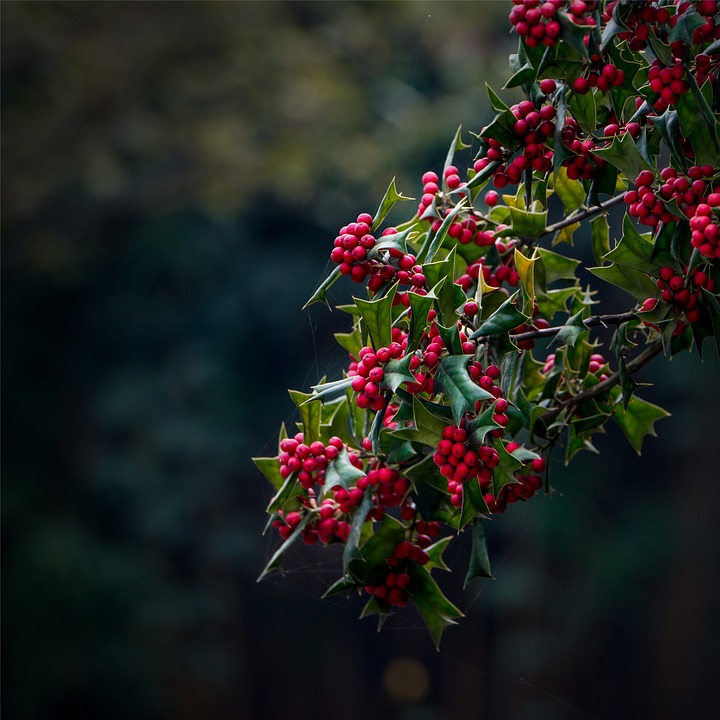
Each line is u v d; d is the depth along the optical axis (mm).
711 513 8859
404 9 9680
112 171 9438
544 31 1473
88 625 8945
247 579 9961
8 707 8625
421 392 1524
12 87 9602
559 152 1534
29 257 9648
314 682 9922
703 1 1439
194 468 9609
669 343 1543
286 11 10070
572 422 1758
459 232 1694
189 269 10117
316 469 1606
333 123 9602
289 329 10055
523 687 9094
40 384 10234
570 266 1899
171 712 9211
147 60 9562
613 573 8914
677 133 1476
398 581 1664
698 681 8938
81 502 9680
